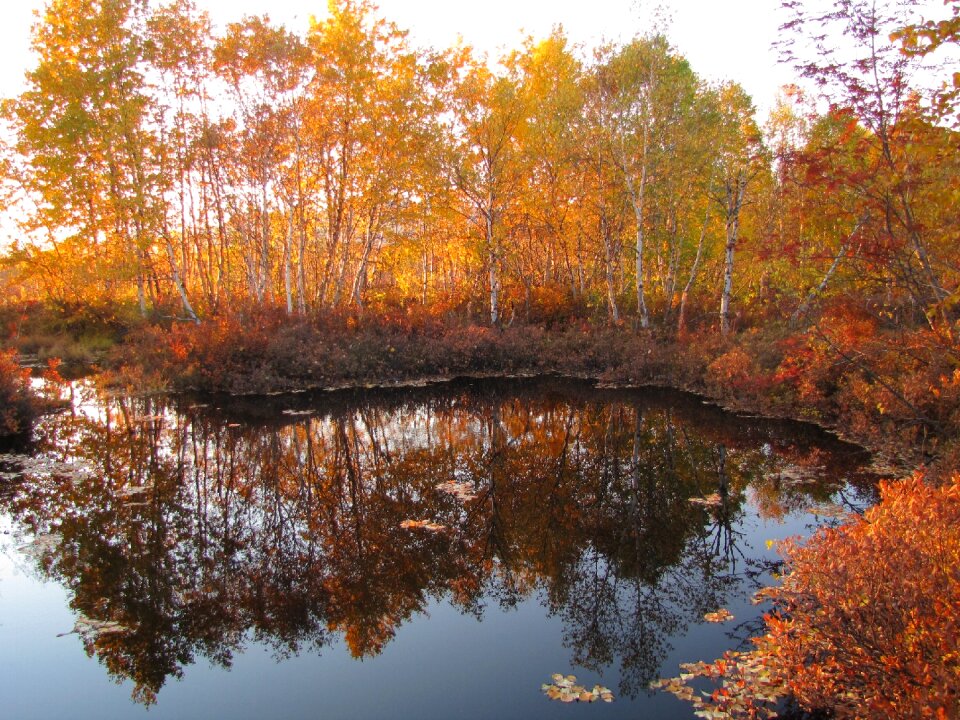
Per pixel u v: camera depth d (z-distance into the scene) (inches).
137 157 862.5
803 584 174.1
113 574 269.3
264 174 824.9
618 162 811.4
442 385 731.4
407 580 265.7
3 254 931.3
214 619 236.1
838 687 152.6
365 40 812.0
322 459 438.9
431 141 826.8
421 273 1300.4
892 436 419.5
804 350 465.1
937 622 130.9
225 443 477.4
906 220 257.1
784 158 291.4
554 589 257.8
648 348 744.3
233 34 792.3
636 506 344.8
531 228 973.2
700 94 813.9
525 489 376.2
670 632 222.2
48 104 864.9
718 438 478.6
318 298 876.6
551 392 685.9
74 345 907.4
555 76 952.9
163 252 1152.2
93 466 415.5
